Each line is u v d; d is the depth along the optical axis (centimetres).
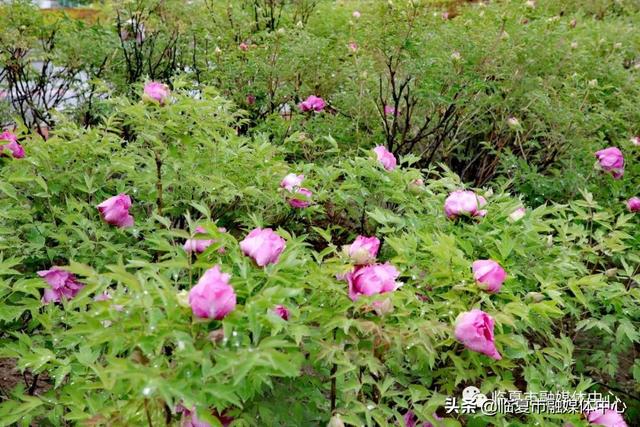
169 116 220
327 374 156
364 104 385
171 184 233
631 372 269
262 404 148
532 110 375
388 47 384
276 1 488
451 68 355
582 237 245
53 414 166
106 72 432
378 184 232
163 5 455
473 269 162
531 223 207
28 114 452
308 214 253
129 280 124
